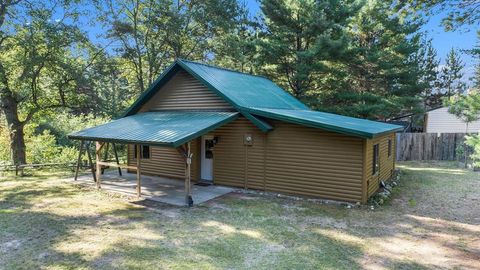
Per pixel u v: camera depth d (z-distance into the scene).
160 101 14.85
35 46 16.69
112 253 6.51
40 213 9.12
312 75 22.09
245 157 12.16
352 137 10.13
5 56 17.20
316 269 5.92
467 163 18.47
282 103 14.76
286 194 11.34
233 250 6.72
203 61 27.17
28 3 16.48
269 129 11.26
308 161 10.91
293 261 6.23
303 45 22.11
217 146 12.80
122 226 8.09
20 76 17.25
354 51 20.45
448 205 10.16
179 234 7.58
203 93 13.38
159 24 23.53
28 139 21.59
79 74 18.69
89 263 6.08
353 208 9.71
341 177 10.38
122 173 15.52
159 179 14.11
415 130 33.34
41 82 18.98
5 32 16.78
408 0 8.74
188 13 23.78
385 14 21.56
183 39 24.78
